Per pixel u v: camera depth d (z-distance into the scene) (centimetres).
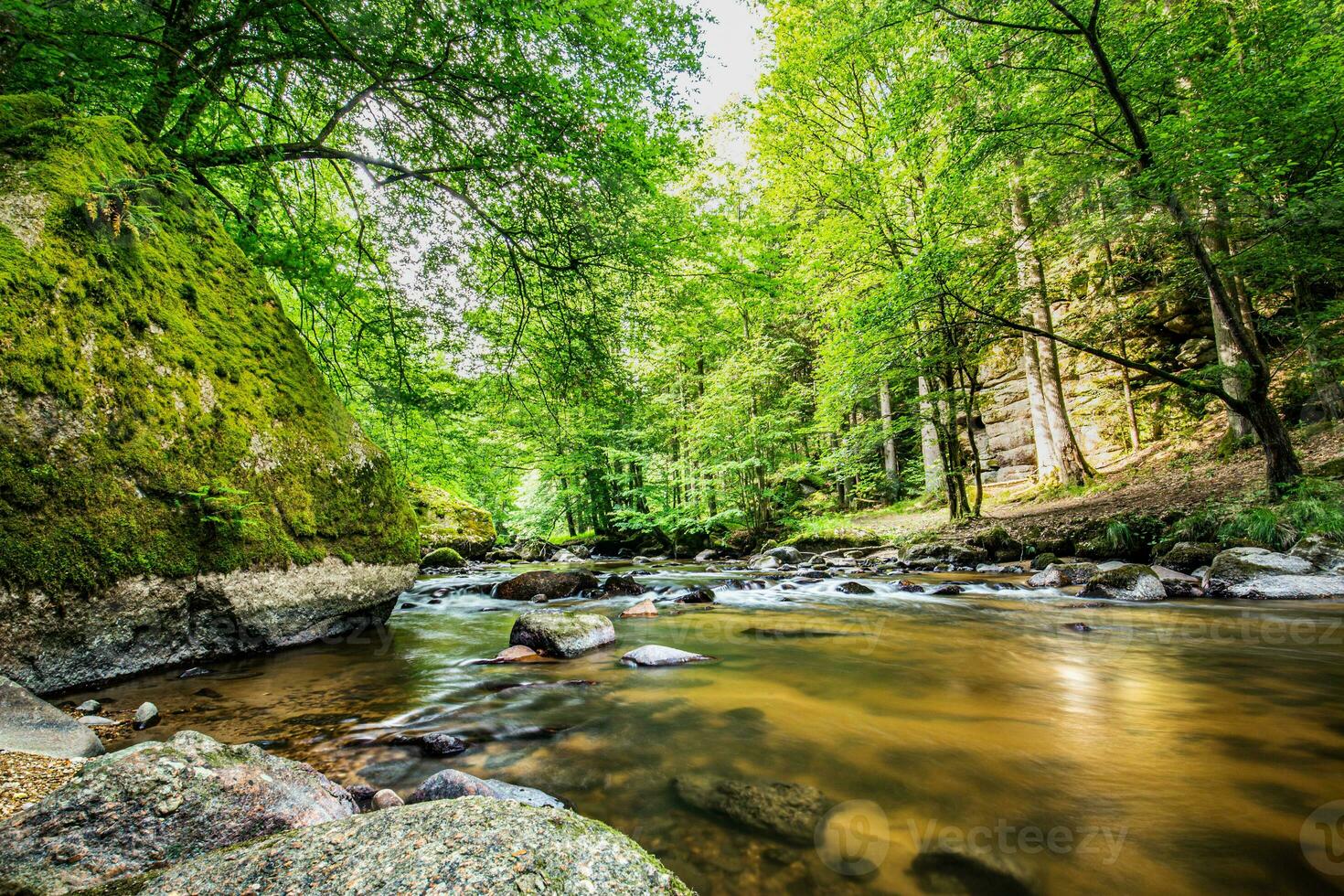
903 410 1580
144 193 424
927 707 304
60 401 322
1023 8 753
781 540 1744
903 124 931
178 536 368
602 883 111
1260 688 324
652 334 879
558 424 1038
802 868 156
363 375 828
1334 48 708
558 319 805
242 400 443
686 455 1970
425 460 1056
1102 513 1077
